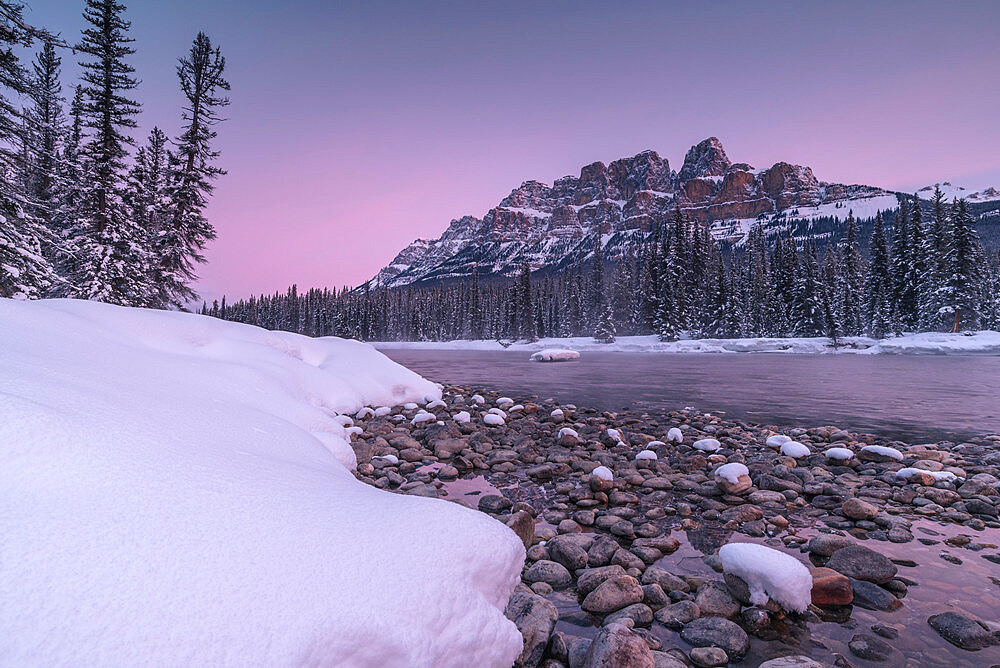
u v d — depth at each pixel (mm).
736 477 6508
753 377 23672
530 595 3293
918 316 51188
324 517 2344
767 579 3455
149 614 1530
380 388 12625
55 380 3057
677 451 8719
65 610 1443
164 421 3129
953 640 3088
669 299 61469
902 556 4457
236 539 1972
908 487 6516
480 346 84562
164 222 24594
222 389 6016
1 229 13016
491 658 2205
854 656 2943
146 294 22172
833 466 7738
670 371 28375
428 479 6918
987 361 31469
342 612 1806
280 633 1635
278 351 10570
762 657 2953
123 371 4590
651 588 3717
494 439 9828
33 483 1893
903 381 20625
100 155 22188
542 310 100312
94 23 22047
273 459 3254
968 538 4855
